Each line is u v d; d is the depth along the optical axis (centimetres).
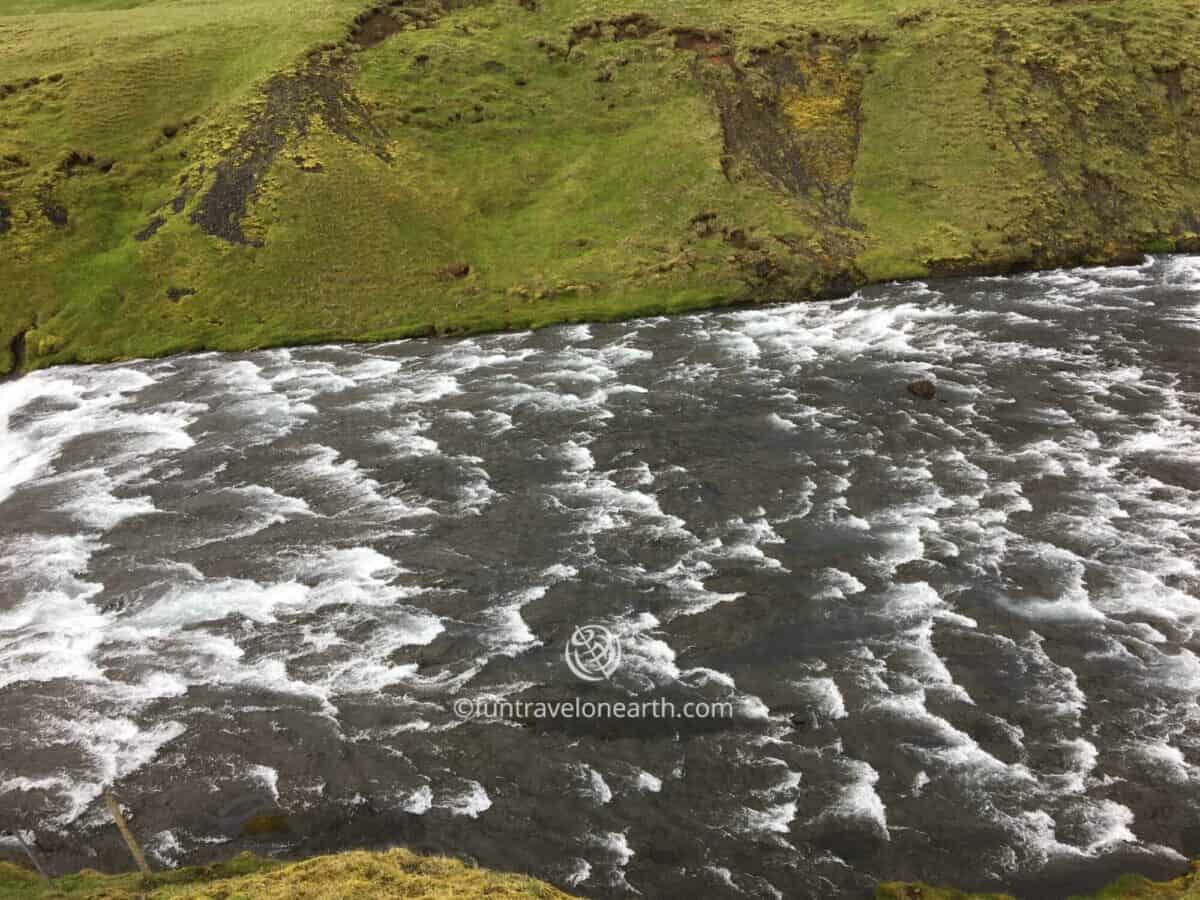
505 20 9019
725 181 7456
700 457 4800
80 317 6412
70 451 5150
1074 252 7106
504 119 8019
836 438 4916
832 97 8106
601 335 6309
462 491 4584
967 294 6625
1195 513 4166
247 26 8738
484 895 2411
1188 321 6031
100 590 4012
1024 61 8131
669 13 8994
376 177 7319
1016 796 2903
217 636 3716
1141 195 7488
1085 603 3675
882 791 2931
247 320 6500
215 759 3161
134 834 2905
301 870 2564
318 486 4684
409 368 5962
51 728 3312
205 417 5444
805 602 3734
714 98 8106
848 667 3412
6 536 4409
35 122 7525
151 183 7269
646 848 2772
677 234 7112
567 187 7562
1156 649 3444
